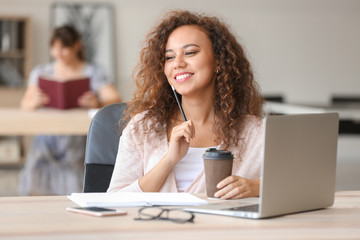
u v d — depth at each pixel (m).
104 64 8.12
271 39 8.62
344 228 1.30
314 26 8.68
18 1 7.96
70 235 1.20
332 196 1.58
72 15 8.06
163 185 1.94
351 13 8.74
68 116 3.94
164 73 2.10
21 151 7.76
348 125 6.38
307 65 8.71
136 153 2.02
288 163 1.43
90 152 2.08
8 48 7.68
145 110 2.10
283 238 1.20
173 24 2.07
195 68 1.98
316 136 1.50
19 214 1.43
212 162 1.65
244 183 1.67
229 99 2.04
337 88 8.80
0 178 6.85
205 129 2.06
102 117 2.12
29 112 4.29
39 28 8.03
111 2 8.17
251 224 1.33
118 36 8.20
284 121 1.41
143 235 1.21
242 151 2.03
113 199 1.59
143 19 8.23
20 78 7.78
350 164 7.95
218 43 2.05
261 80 8.63
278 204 1.42
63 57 4.79
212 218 1.39
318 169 1.52
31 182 4.34
